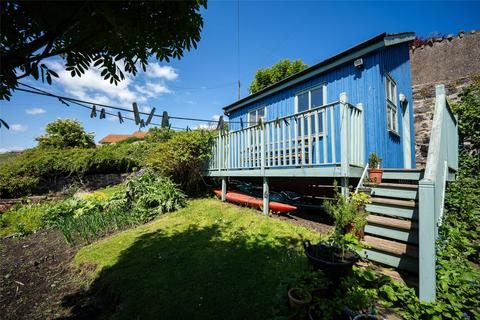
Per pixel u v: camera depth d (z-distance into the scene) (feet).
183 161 24.62
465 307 6.89
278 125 16.98
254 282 9.77
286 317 7.07
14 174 33.19
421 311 7.06
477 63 25.52
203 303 8.83
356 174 14.23
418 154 28.07
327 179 19.11
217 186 28.30
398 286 8.20
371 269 9.73
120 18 4.48
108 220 19.83
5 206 28.55
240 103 32.32
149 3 4.73
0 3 3.69
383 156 17.83
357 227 10.49
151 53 5.90
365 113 18.29
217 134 24.80
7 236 20.85
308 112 15.10
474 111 21.16
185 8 5.14
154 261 12.35
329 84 21.11
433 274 7.36
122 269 11.89
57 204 27.35
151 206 22.40
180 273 10.97
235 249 12.89
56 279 12.98
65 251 16.53
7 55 4.28
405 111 24.14
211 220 18.17
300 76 23.30
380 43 17.38
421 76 28.78
